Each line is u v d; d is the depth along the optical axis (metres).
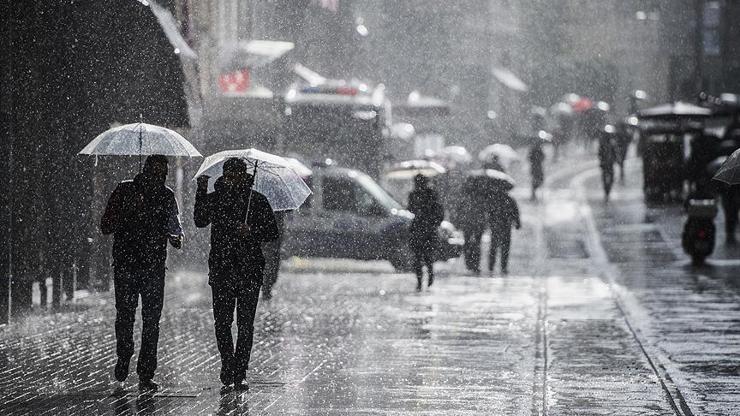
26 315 44.50
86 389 29.20
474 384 29.95
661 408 26.92
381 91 93.94
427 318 44.22
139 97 52.06
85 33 50.34
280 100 76.44
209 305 48.84
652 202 107.75
